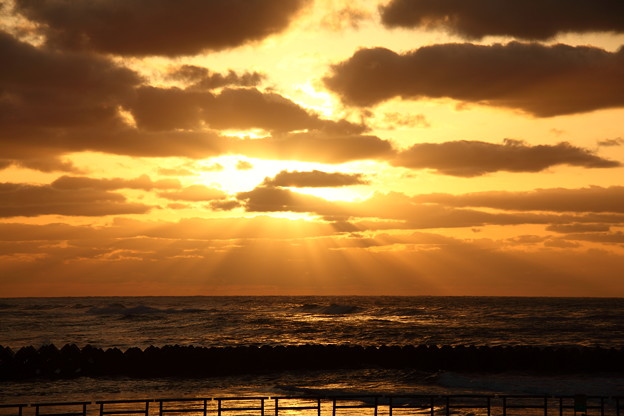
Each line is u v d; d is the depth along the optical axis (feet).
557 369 144.56
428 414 84.94
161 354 141.69
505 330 248.93
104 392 113.39
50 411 88.22
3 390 117.60
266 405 92.38
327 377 134.41
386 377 134.10
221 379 132.57
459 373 140.97
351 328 263.29
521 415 85.20
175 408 89.45
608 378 132.67
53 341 212.64
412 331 244.83
